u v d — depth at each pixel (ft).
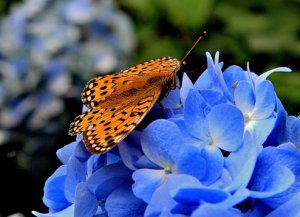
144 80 1.06
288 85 2.41
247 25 2.58
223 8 2.62
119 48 2.58
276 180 0.94
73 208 1.05
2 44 2.53
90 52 2.54
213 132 0.98
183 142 0.97
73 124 1.05
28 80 2.52
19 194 2.63
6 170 2.60
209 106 1.02
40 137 2.56
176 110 1.08
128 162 0.99
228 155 0.99
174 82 1.08
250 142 0.95
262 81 1.04
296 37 2.56
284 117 1.02
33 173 2.62
